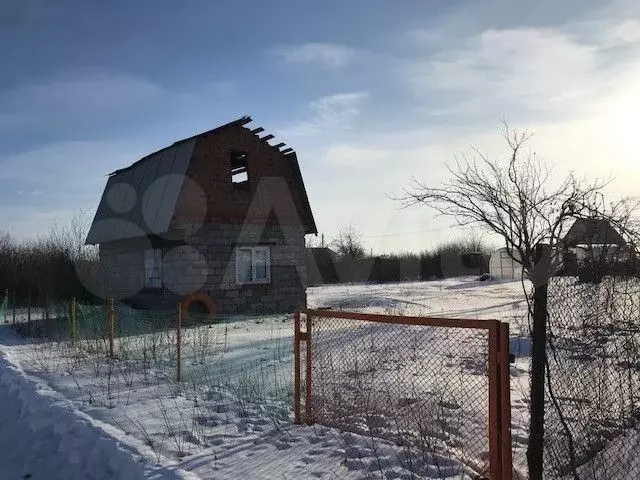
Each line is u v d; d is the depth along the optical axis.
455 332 8.50
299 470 5.06
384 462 5.05
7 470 6.49
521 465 5.02
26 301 25.81
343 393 7.04
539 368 4.36
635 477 4.39
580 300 4.73
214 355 11.46
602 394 5.10
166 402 7.67
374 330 9.69
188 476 4.99
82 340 13.77
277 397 7.69
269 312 20.23
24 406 8.36
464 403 6.75
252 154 20.22
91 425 6.71
